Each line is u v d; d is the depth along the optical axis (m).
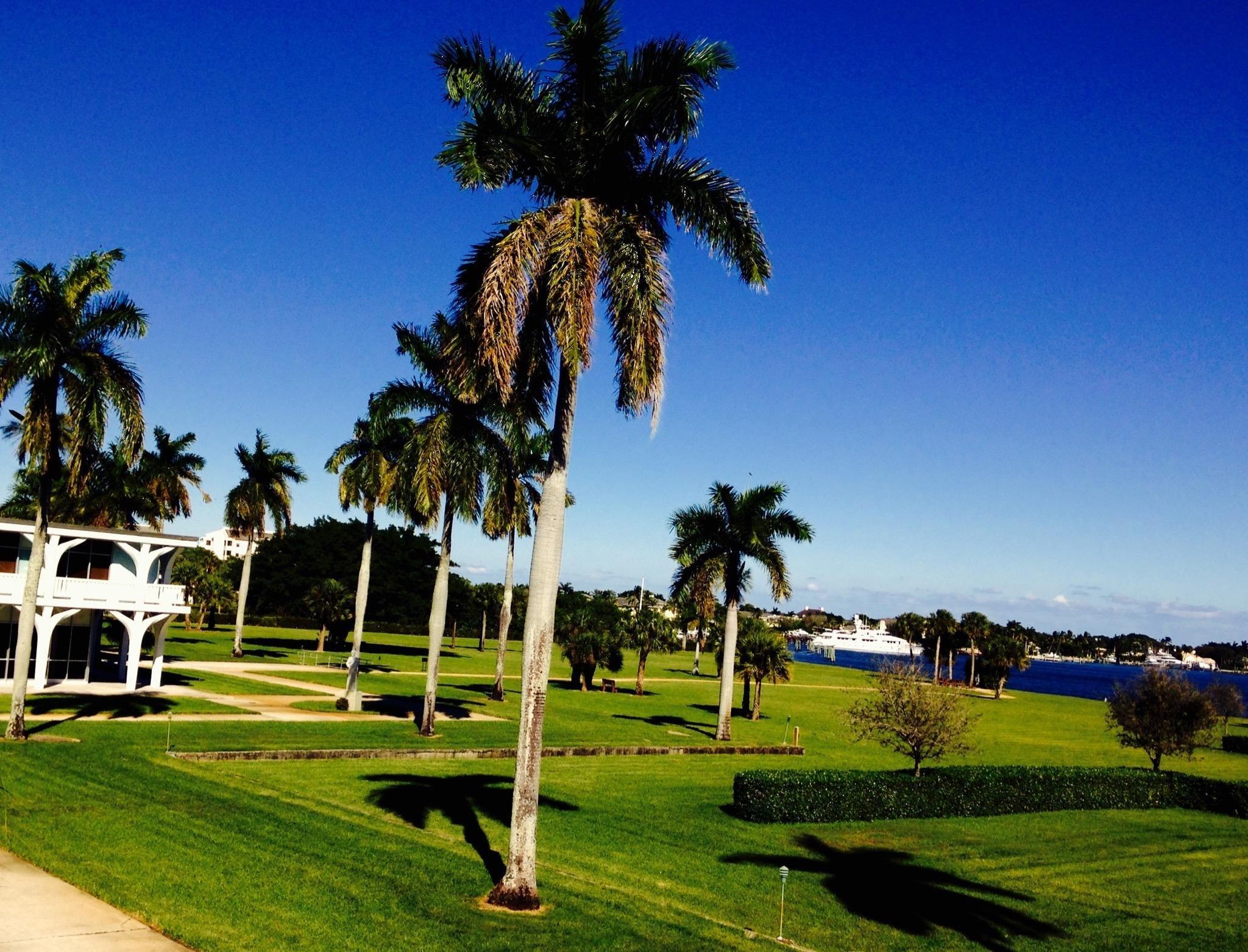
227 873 13.49
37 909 11.43
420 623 102.12
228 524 62.28
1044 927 15.43
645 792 24.86
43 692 34.41
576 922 12.92
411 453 28.88
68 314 23.98
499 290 13.05
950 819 24.06
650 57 14.62
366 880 13.77
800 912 15.15
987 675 98.56
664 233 15.95
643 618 62.41
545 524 14.23
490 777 24.64
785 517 37.44
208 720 29.53
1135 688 34.16
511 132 14.57
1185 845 23.19
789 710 58.75
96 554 38.69
